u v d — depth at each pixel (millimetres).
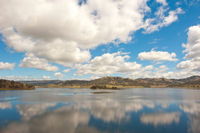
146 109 53094
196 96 112250
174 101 77812
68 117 40469
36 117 40375
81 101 75938
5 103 68500
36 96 108750
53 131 29203
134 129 30688
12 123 34531
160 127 32312
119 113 46062
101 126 32531
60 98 92500
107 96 108875
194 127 32281
